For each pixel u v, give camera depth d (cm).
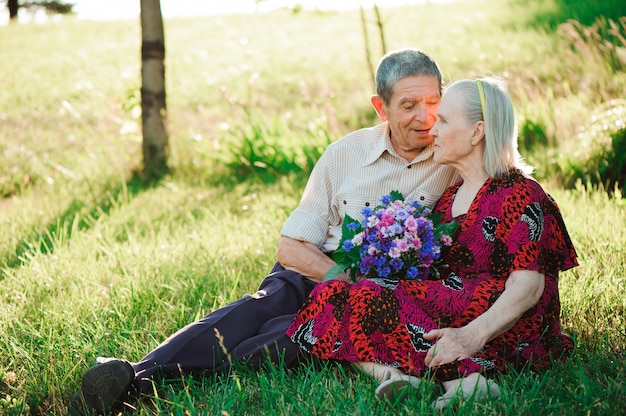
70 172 970
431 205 364
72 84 1636
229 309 343
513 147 321
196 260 514
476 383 278
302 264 368
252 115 1161
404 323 307
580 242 474
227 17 2275
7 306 439
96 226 635
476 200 319
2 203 836
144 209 725
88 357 362
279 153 916
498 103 316
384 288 312
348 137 379
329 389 303
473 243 316
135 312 417
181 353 326
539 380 304
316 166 383
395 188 367
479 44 1476
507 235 307
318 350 322
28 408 316
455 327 306
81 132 1266
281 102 1338
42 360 361
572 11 1536
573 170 697
